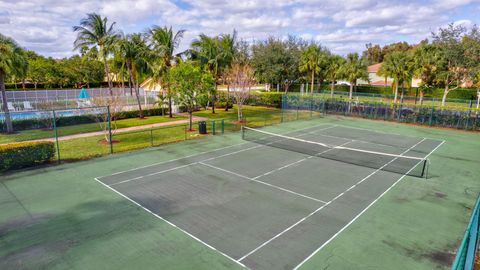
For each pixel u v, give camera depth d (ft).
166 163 56.03
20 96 147.84
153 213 36.73
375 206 39.14
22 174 49.80
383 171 52.26
